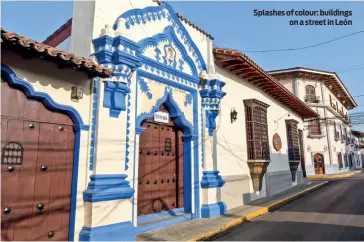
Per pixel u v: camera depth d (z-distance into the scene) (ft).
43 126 15.37
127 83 18.72
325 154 89.25
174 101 24.03
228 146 31.22
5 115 13.74
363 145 175.42
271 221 25.36
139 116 20.29
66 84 16.24
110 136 17.70
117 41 18.24
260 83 38.47
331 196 40.27
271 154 42.37
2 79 13.76
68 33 21.62
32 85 14.58
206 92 26.89
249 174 35.17
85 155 16.89
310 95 89.30
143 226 20.24
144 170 22.30
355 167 136.56
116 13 19.63
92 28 18.29
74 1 19.88
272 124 43.93
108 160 17.42
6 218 13.42
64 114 16.47
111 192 16.94
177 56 24.71
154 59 22.07
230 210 28.78
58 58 14.52
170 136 25.35
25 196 14.21
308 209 30.71
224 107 31.37
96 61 18.10
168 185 24.47
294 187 50.21
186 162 25.77
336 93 106.93
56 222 15.39
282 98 46.93
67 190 16.11
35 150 14.87
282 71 88.58
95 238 15.89
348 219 24.64
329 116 94.27
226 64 31.24
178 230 20.95
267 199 36.19
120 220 17.65
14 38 12.59
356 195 39.65
